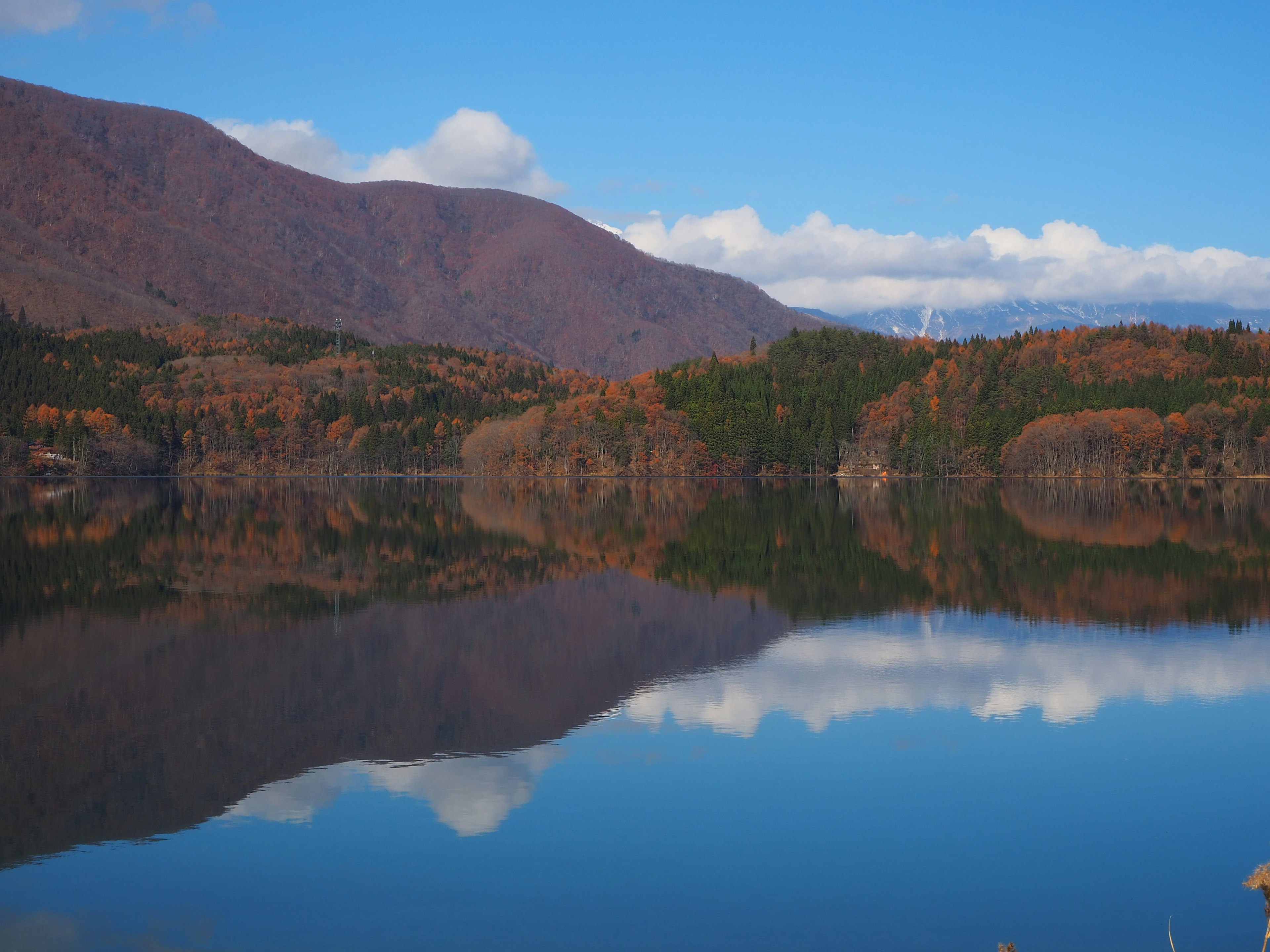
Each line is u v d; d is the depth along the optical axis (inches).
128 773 1026.1
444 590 2218.3
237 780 1004.6
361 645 1626.5
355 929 724.0
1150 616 1861.5
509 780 1004.6
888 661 1502.2
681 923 731.4
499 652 1574.8
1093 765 1047.0
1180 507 4985.2
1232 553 2888.8
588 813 920.3
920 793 971.3
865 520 4190.5
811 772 1027.9
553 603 2043.6
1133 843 866.1
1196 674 1418.6
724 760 1063.0
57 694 1315.2
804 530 3713.1
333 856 834.2
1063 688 1347.2
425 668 1467.8
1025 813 925.2
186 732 1160.8
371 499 5910.4
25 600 2039.9
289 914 745.6
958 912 749.3
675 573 2492.6
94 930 725.9
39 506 4904.0
